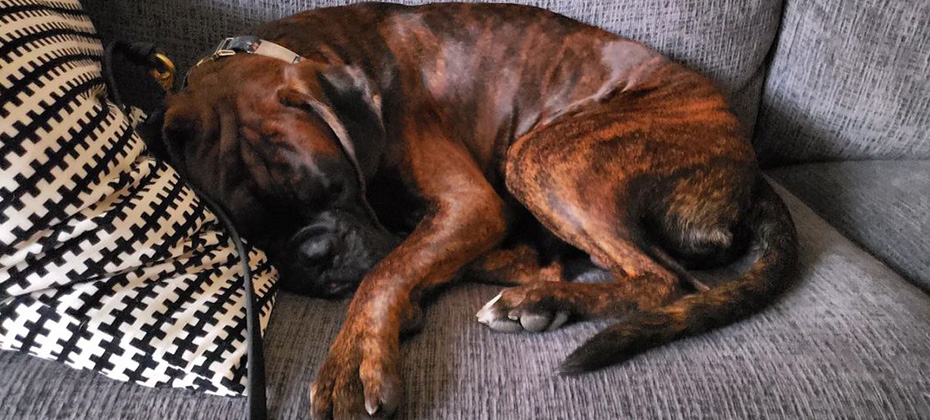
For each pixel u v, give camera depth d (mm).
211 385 967
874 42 1836
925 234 1625
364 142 1346
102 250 980
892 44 1834
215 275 1110
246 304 1062
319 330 1171
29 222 915
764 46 1864
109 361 953
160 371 962
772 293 1241
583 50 1663
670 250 1477
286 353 1094
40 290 955
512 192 1505
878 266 1417
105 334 952
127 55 1396
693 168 1439
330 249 1251
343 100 1365
